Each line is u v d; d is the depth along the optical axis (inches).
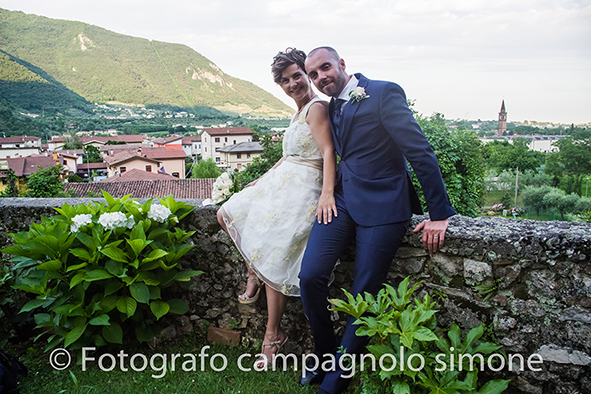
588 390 64.5
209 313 102.0
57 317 87.1
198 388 79.7
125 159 2509.8
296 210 80.9
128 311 83.7
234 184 100.7
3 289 97.4
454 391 59.2
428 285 77.9
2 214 109.7
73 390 80.0
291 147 84.6
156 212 91.2
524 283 68.6
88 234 89.4
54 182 875.4
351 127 73.9
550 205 1656.0
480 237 70.7
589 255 63.1
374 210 71.8
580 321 64.6
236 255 98.8
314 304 74.1
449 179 292.0
